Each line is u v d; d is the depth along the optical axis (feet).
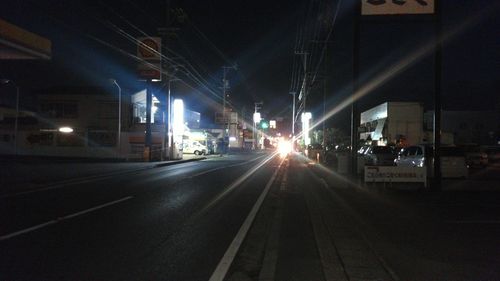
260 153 290.15
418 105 175.94
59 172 95.76
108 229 37.01
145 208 48.42
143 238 33.86
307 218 43.47
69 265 26.40
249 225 39.24
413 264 26.94
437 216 44.37
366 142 184.24
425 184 65.62
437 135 64.08
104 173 97.66
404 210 48.19
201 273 25.13
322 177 92.53
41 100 200.03
